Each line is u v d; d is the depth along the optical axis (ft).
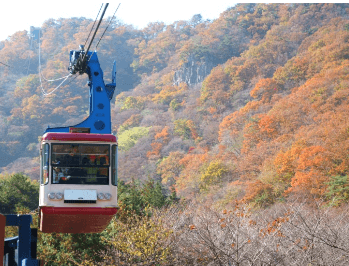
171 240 71.72
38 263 45.42
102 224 55.16
